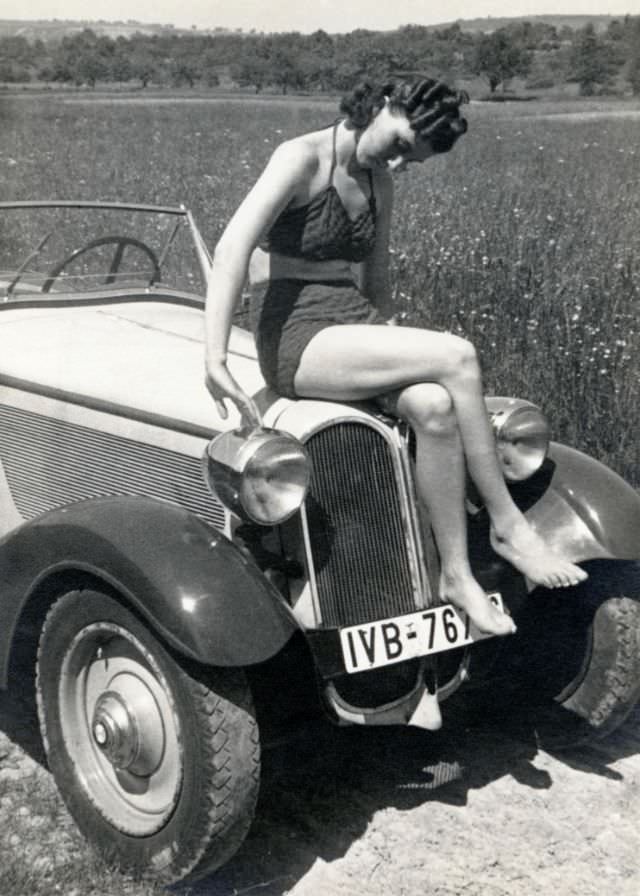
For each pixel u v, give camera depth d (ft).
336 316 9.51
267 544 9.29
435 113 8.83
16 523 12.09
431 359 8.93
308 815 9.86
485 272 22.62
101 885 8.59
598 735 10.84
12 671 9.77
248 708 8.31
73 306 13.34
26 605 9.41
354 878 8.95
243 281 9.03
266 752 10.15
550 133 35.96
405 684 9.73
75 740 9.45
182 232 14.06
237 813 8.25
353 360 9.09
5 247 12.98
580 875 9.07
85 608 9.02
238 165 33.06
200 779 8.21
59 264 13.35
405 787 10.18
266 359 9.59
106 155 34.24
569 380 18.98
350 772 10.60
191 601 8.11
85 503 9.24
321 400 9.46
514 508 9.46
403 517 9.40
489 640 10.68
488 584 10.30
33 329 12.42
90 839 9.19
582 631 10.76
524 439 10.24
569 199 27.63
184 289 14.24
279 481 8.52
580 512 10.39
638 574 10.73
